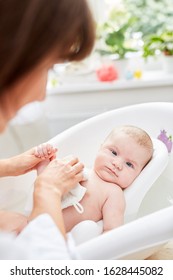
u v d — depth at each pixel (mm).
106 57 1912
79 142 1251
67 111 1873
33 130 1614
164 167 1085
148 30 1925
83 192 1011
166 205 1133
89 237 931
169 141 1181
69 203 986
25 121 1568
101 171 1084
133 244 722
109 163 1079
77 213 1022
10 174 1064
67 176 912
